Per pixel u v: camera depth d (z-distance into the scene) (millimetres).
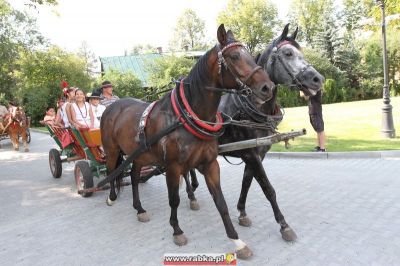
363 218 4809
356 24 48344
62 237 4734
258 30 46250
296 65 4105
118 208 5824
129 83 26656
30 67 28109
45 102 27188
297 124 15000
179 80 4051
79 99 6980
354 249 3943
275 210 4312
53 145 14898
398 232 4320
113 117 5320
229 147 4082
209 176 3998
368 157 8453
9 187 7664
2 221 5480
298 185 6527
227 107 4473
